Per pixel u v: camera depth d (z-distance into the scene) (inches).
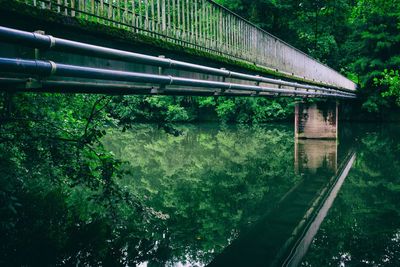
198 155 798.5
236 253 283.1
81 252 271.0
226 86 311.4
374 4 867.4
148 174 592.1
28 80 151.4
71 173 271.6
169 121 271.0
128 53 193.5
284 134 1195.3
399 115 1550.2
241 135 1181.7
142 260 263.6
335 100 987.3
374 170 617.6
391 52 1433.3
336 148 865.5
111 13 214.8
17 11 151.9
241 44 407.8
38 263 250.8
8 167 272.2
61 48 154.8
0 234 282.7
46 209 350.6
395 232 330.0
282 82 499.2
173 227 339.9
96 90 201.6
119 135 1176.2
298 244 300.8
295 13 1508.4
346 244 300.2
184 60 279.7
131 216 344.5
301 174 592.4
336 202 430.9
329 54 1644.9
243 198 453.1
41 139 261.0
